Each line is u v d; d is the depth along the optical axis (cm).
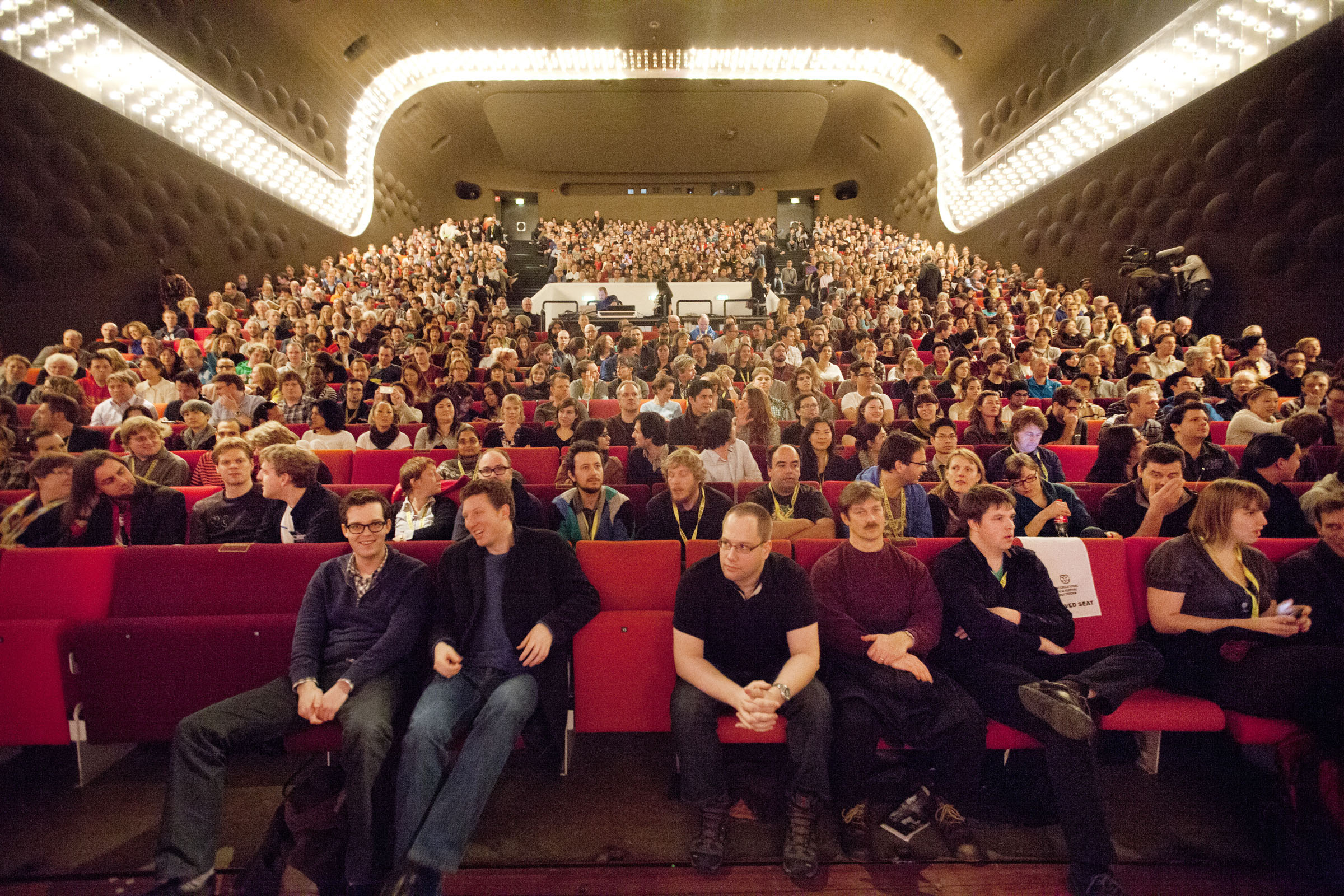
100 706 219
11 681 217
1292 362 567
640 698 230
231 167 1098
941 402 554
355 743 188
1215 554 228
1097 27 1041
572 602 225
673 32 1352
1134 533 292
